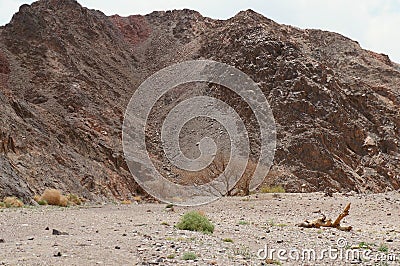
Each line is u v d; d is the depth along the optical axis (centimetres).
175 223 1578
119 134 5266
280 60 6900
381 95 7338
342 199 2672
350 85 7044
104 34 8875
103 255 877
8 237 1120
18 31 6900
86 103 5775
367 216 2173
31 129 3722
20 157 3158
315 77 6644
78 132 4706
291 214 2291
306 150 5519
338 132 6041
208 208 2550
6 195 2356
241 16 8400
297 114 6072
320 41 9069
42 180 3080
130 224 1504
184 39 9644
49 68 6359
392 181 5684
